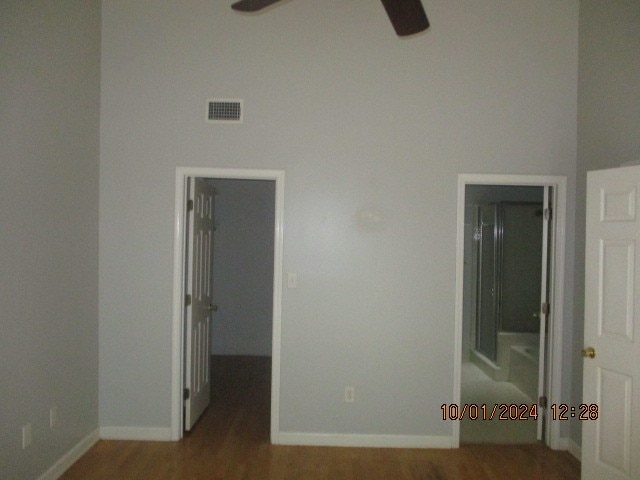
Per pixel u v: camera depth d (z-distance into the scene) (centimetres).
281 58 288
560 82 289
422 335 288
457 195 288
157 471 248
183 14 288
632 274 209
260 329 512
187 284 296
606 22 257
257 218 511
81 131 262
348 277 288
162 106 287
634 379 207
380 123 288
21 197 207
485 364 447
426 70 289
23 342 210
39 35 219
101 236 287
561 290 289
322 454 274
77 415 260
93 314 279
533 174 289
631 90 234
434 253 289
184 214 292
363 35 289
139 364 287
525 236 441
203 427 309
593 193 229
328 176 288
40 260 223
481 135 289
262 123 288
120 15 286
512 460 271
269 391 385
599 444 224
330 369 287
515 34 289
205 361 337
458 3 289
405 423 287
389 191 288
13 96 200
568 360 289
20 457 209
